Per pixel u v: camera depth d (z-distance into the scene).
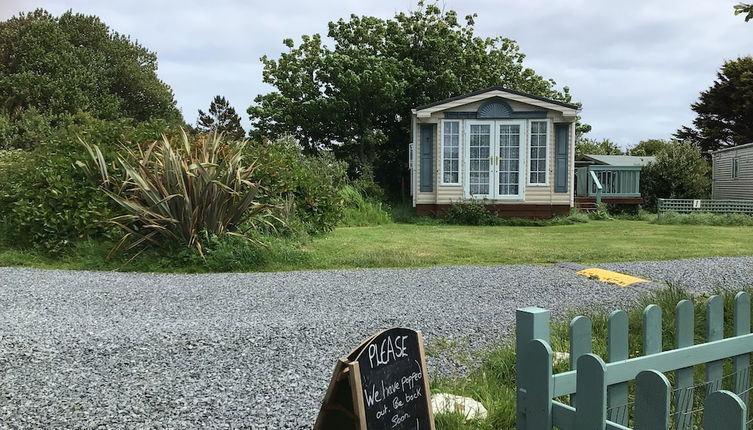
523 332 1.95
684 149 24.08
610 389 2.10
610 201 21.30
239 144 10.03
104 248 8.15
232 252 7.88
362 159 22.09
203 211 8.14
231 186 8.47
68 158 9.07
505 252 9.26
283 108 22.09
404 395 2.22
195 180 8.08
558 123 17.09
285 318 4.83
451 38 22.92
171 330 4.37
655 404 1.61
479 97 16.92
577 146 31.47
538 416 1.88
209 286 6.36
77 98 32.59
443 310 5.20
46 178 8.75
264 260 7.92
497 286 6.40
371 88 21.00
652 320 2.23
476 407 2.87
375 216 15.77
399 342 2.24
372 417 2.09
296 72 22.62
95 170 8.88
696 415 2.46
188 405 3.08
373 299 5.69
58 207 8.47
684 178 23.30
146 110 38.59
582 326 2.03
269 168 10.27
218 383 3.40
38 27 35.19
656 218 18.05
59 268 7.76
